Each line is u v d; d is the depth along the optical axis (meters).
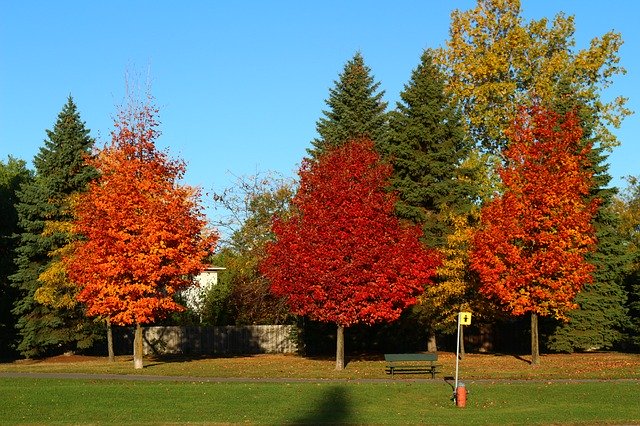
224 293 54.12
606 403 23.61
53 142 44.97
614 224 45.81
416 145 44.69
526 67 51.72
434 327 42.59
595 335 43.34
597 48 51.47
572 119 36.22
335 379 29.39
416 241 35.06
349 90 52.00
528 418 21.12
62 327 44.19
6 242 49.62
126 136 35.00
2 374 31.08
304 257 33.53
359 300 33.31
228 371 32.59
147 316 34.88
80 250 35.47
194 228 35.34
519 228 34.94
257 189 56.94
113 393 24.81
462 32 54.25
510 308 39.22
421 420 20.84
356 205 33.47
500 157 51.22
